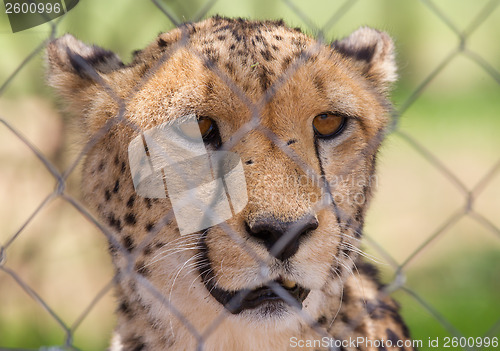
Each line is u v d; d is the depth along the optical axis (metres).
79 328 13.59
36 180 14.02
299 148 6.52
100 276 14.23
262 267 6.13
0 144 13.84
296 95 6.50
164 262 6.99
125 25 14.59
